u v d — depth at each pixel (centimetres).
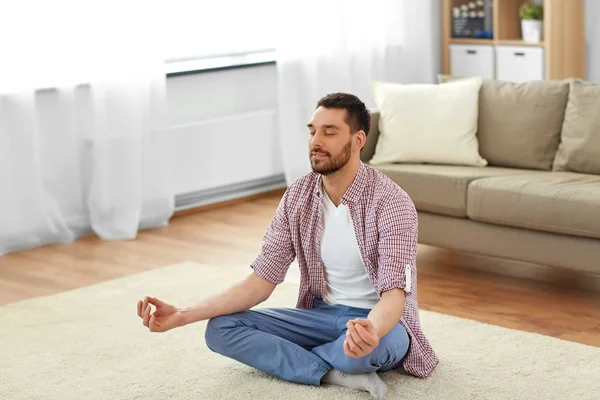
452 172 491
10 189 551
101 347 396
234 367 368
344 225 337
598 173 485
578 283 468
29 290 485
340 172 334
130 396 346
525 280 476
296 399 335
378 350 328
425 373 349
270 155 678
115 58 571
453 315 429
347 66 703
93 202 582
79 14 559
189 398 341
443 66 784
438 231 489
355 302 346
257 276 350
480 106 524
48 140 569
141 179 593
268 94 680
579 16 714
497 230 467
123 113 577
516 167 513
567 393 335
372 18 723
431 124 522
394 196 331
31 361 384
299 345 354
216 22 650
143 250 554
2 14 533
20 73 541
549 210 442
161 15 594
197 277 495
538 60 706
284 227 348
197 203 645
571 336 398
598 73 724
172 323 331
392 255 324
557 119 502
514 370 357
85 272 514
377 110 542
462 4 761
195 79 634
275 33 661
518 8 736
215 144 643
